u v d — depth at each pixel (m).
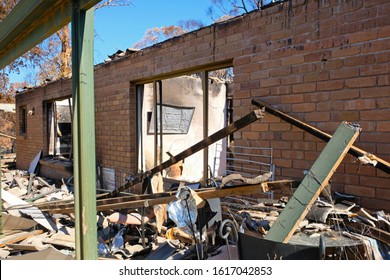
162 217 3.59
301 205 2.12
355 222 2.47
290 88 3.50
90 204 1.70
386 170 2.60
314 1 3.30
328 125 3.21
